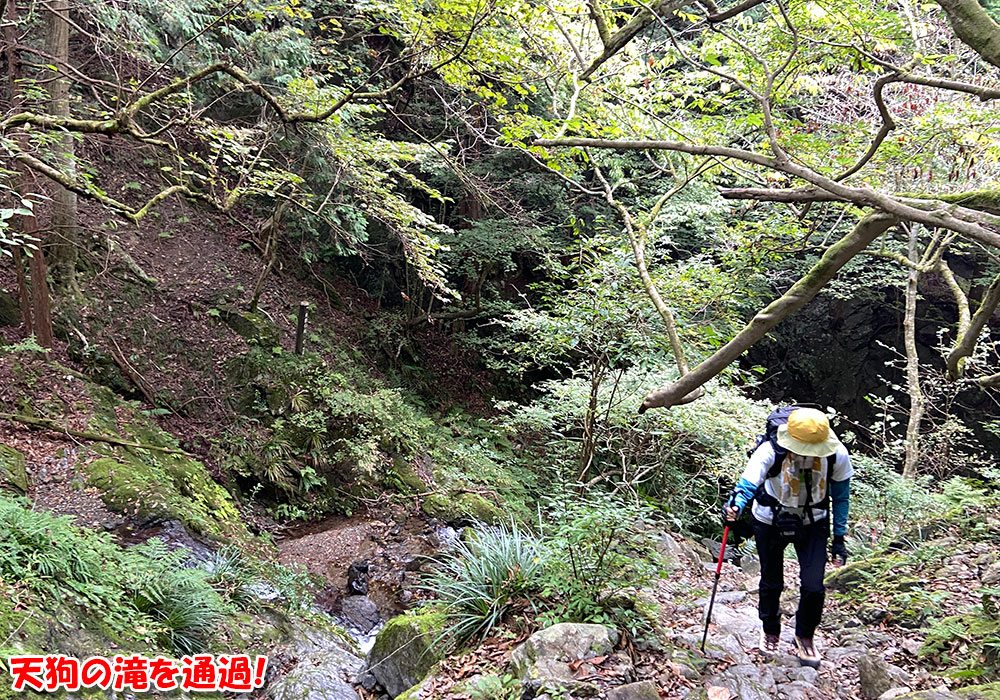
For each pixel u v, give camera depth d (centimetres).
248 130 723
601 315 838
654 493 984
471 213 1494
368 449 1025
